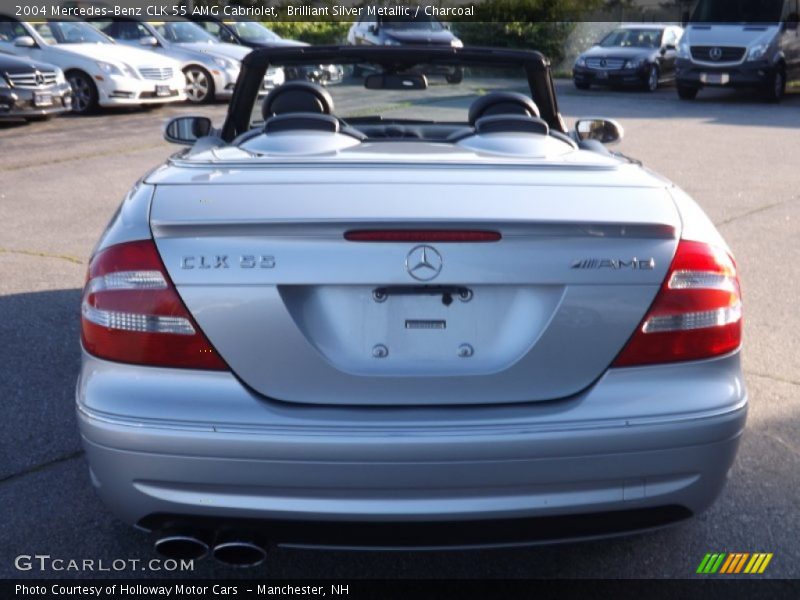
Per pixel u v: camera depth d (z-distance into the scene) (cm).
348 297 262
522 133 371
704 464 269
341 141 354
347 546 264
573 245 263
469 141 357
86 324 273
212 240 262
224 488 258
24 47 1630
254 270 258
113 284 266
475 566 325
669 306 268
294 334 259
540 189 286
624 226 263
